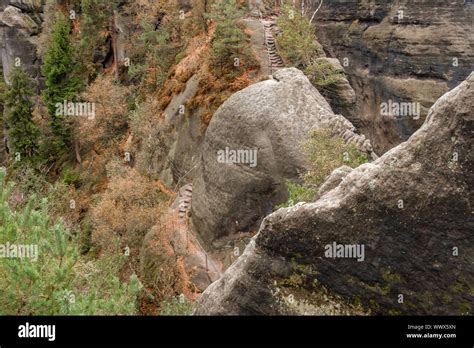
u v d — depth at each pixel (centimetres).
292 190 1992
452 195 859
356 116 2841
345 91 2800
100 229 2758
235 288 1060
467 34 2377
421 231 888
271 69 2919
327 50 3147
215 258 2473
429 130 878
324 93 2838
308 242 976
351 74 2961
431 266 891
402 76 2595
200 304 1157
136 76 4350
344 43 3009
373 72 2792
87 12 4447
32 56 5156
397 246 911
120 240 2681
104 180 3766
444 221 870
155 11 4209
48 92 4131
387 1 2716
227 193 2433
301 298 1000
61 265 1105
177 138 3172
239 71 2955
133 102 4056
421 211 883
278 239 1004
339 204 945
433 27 2470
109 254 2377
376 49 2753
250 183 2347
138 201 2872
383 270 928
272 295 1023
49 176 4259
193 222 2686
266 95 2380
